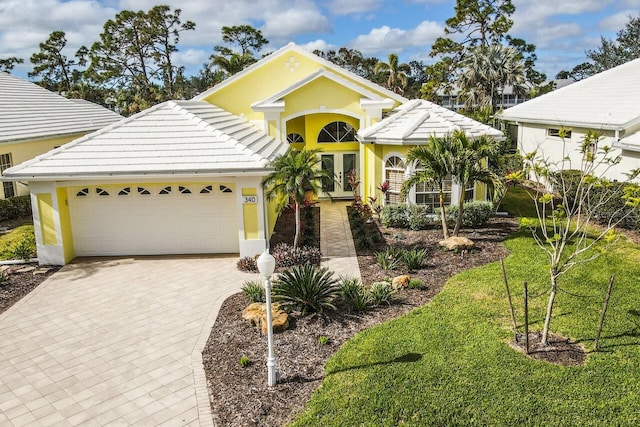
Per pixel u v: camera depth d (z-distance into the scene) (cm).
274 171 1383
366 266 1376
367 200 2005
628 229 1598
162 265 1442
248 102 2316
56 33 7106
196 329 1032
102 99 6425
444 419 694
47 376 871
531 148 2647
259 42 6894
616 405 707
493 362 825
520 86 4034
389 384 775
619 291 1101
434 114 1864
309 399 759
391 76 5425
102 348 965
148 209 1502
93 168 1380
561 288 1128
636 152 1802
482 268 1286
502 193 1473
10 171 1366
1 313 1138
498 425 679
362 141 1834
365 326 988
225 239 1523
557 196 2064
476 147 1470
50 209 1429
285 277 1127
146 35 6228
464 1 4709
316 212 2088
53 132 2361
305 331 976
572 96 2569
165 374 864
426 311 1034
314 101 2088
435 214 1736
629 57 5300
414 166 1742
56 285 1305
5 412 771
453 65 4969
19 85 2889
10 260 1484
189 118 1572
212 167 1383
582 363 817
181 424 728
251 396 777
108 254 1534
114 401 791
